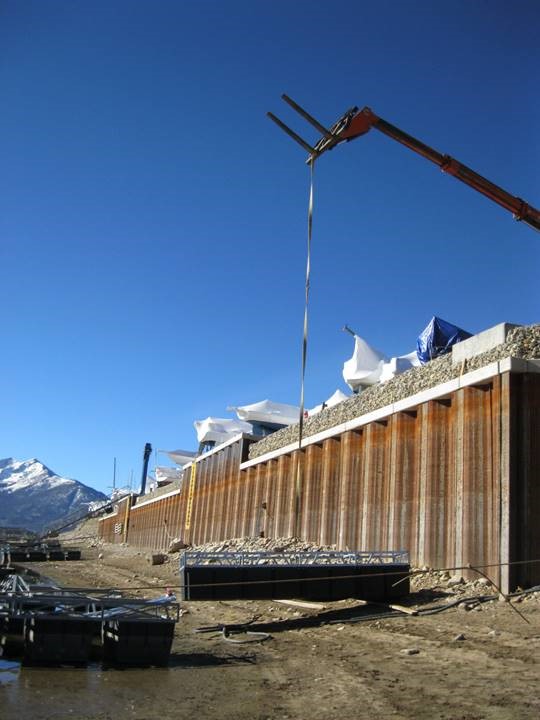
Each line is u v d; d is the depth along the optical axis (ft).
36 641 53.26
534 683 43.32
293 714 39.63
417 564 93.35
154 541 305.53
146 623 53.98
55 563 246.68
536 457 79.46
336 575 77.66
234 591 74.64
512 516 77.71
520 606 69.67
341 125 76.13
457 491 87.56
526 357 83.46
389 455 106.32
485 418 85.56
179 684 47.75
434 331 126.11
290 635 67.62
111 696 44.24
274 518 156.97
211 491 214.28
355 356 169.89
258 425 244.22
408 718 37.47
